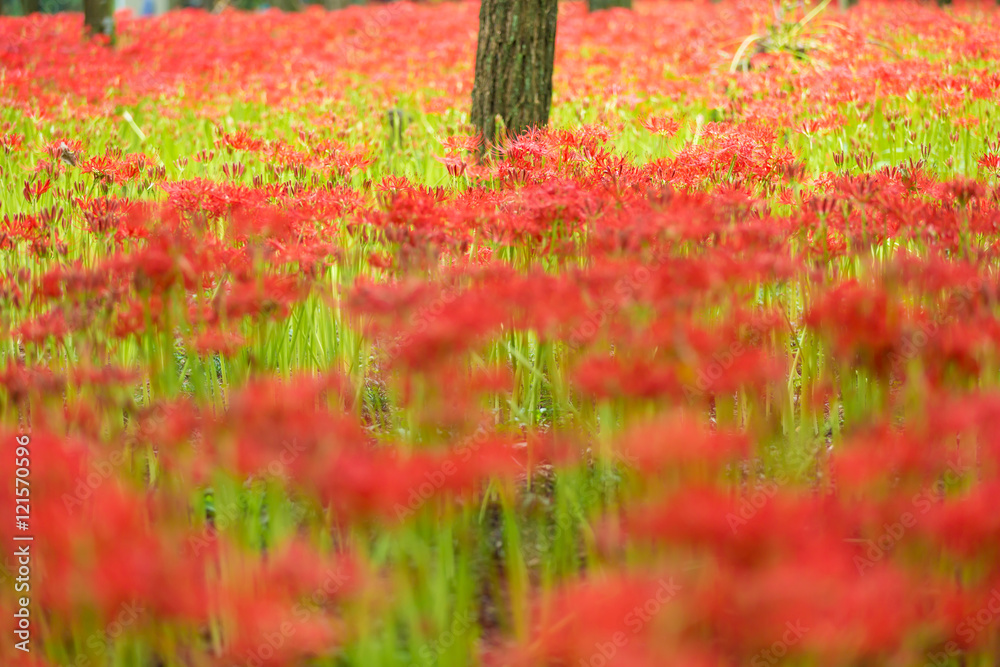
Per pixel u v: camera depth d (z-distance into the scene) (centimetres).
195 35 1775
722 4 2019
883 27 1520
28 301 423
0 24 1728
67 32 1670
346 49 1594
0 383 339
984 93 838
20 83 1055
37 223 493
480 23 812
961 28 1378
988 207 489
